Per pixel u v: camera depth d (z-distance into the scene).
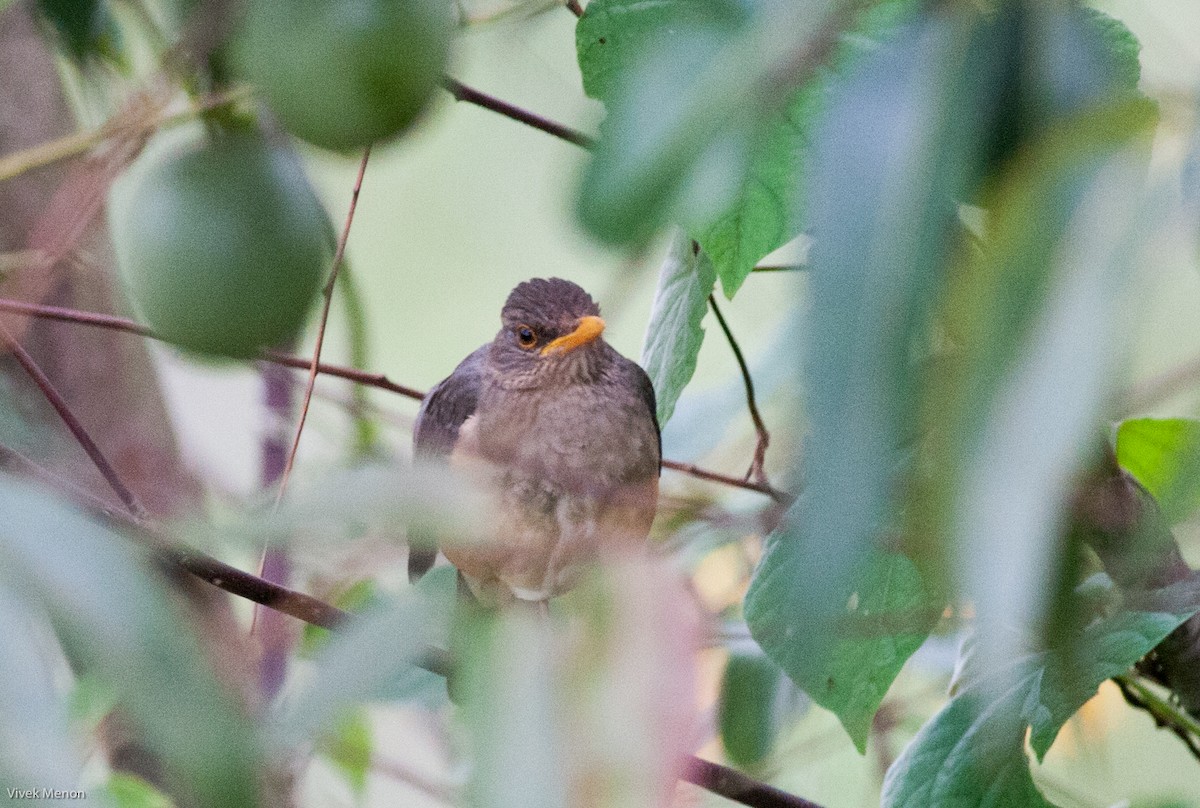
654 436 7.61
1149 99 2.60
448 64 3.83
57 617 2.56
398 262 10.07
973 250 2.79
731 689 7.48
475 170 9.09
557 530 7.21
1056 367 2.25
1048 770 8.77
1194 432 3.30
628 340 9.82
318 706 2.58
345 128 3.47
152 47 4.72
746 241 5.25
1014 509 2.19
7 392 7.54
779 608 5.55
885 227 2.54
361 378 6.66
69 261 5.83
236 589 4.95
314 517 2.78
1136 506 4.73
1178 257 2.32
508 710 2.58
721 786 5.84
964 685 5.91
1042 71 2.89
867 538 2.30
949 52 2.84
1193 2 5.01
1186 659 6.59
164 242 3.85
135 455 8.02
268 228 3.89
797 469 2.45
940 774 5.67
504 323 7.82
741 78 2.73
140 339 8.35
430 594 2.83
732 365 10.62
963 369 2.39
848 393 2.37
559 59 6.54
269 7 3.50
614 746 2.49
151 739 2.39
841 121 2.72
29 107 7.25
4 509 2.58
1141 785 9.16
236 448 9.40
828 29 2.78
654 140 2.60
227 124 4.19
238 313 3.88
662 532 7.31
